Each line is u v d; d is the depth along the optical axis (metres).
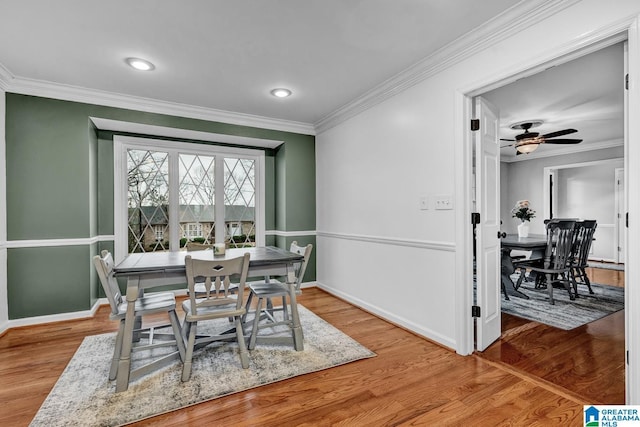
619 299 3.65
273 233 4.52
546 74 2.69
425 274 2.50
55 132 2.91
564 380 1.86
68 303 2.96
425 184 2.48
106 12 1.81
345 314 3.10
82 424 1.48
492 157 2.43
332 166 3.86
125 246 3.60
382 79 2.76
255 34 2.06
